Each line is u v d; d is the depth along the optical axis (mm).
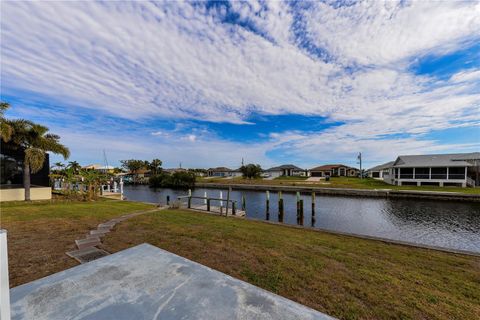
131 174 53625
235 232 5668
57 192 16078
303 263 3639
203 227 6188
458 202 16781
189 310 1072
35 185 13305
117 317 1009
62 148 12062
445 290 2830
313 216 13805
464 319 2250
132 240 4828
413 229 10977
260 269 3395
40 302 1111
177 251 4191
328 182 31547
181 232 5555
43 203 10695
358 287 2854
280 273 3254
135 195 25344
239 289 1288
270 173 55438
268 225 6973
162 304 1113
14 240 4688
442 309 2402
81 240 4660
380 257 4031
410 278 3145
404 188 21922
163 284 1323
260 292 1266
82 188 14836
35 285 1279
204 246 4488
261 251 4215
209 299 1175
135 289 1258
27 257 3750
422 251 4500
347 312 2328
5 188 11242
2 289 864
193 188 32750
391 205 16688
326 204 17719
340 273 3270
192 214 8656
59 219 6824
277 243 4762
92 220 6797
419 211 14688
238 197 22516
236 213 9867
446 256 4172
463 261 3902
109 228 5809
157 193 27406
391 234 10273
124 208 9805
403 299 2592
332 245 4738
